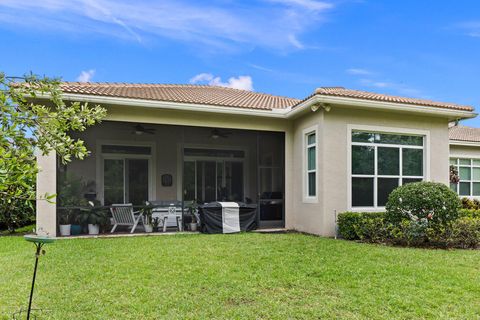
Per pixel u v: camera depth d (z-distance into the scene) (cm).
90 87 1075
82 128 367
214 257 661
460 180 1766
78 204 1030
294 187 1159
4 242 846
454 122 1198
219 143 1418
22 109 306
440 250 750
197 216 1127
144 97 991
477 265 606
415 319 387
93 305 423
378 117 1044
